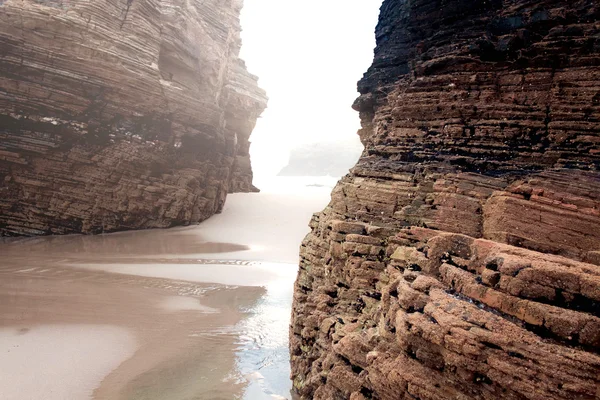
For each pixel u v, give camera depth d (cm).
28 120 3478
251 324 1912
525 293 647
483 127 1167
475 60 1231
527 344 591
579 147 1020
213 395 1237
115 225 4025
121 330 1742
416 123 1337
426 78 1341
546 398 547
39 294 2150
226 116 6169
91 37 3662
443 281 804
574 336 578
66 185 3706
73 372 1334
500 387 592
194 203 4706
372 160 1413
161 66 4503
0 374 1283
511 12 1246
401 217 1155
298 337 1372
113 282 2488
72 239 3659
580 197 861
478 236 969
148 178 4234
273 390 1288
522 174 1012
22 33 3384
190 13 4812
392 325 831
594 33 1070
